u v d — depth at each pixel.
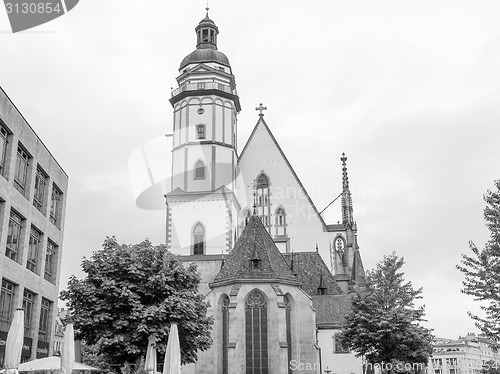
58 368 26.47
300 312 51.78
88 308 33.38
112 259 34.19
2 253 33.41
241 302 50.00
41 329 42.56
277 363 48.16
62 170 47.16
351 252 68.25
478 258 27.12
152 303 33.97
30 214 38.75
